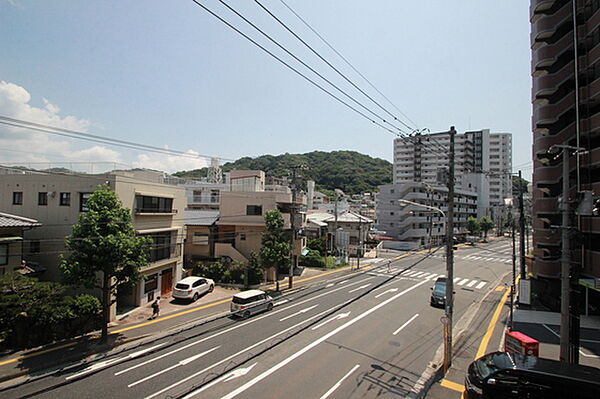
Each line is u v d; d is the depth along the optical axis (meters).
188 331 16.28
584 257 19.23
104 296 14.46
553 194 23.67
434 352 14.16
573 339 10.96
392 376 11.80
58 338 14.55
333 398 10.20
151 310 19.72
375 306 21.69
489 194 85.94
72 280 13.63
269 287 26.92
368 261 43.56
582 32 20.64
